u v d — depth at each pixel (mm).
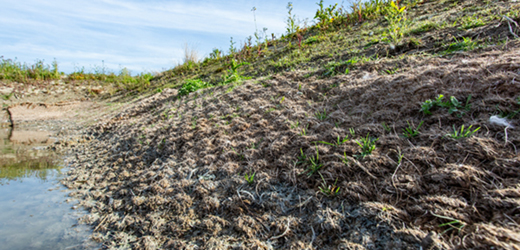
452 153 1854
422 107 2287
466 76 2396
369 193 1864
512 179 1549
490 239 1278
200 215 2311
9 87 12711
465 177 1645
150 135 4422
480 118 2006
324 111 3053
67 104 11664
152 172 3248
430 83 2504
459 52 3234
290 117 3211
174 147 3666
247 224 2027
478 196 1545
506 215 1388
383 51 4492
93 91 13586
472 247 1305
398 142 2137
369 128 2398
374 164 2021
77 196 3348
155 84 11406
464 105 2188
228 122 3834
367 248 1543
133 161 3855
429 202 1623
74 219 2809
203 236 2078
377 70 3674
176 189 2721
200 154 3230
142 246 2166
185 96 6488
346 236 1675
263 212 2111
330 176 2117
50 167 4664
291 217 1972
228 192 2439
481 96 2166
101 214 2832
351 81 3486
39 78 14234
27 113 10289
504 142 1765
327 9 8516
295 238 1815
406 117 2387
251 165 2637
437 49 3750
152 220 2424
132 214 2645
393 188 1816
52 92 13219
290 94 3867
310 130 2799
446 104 2236
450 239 1394
